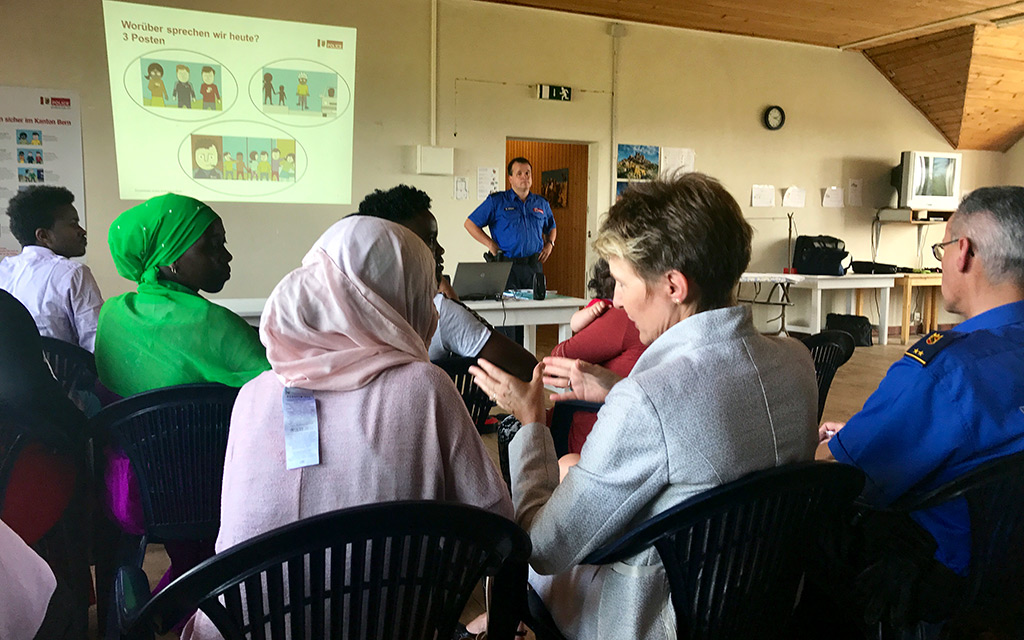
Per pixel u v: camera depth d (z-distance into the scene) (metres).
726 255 0.94
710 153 6.98
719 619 0.98
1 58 4.68
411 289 1.07
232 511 0.94
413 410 0.96
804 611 1.38
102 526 1.75
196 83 5.12
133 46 4.95
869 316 8.00
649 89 6.64
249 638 0.81
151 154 5.08
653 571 0.97
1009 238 1.20
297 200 5.50
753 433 0.92
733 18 6.39
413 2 5.70
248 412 0.97
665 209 0.94
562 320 4.09
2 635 0.83
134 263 1.70
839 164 7.62
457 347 1.99
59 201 2.66
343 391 0.96
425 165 5.77
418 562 0.85
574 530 0.92
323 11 5.42
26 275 2.52
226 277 1.83
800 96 7.33
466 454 0.99
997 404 1.15
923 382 1.18
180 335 1.64
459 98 5.95
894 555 1.17
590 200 6.68
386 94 5.70
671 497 0.92
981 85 7.17
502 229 5.59
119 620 0.87
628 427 0.88
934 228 8.23
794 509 0.97
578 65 6.33
